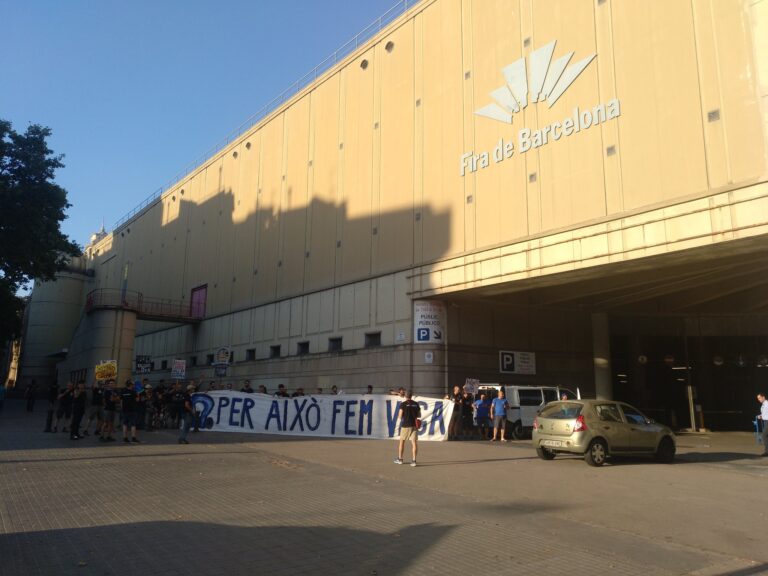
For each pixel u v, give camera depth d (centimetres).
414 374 2462
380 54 2922
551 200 2011
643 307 2889
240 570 593
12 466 1210
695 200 1619
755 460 1623
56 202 3509
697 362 2944
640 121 1780
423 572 594
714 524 808
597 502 956
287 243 3547
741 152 1545
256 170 4025
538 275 2014
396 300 2627
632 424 1498
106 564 603
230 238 4259
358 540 706
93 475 1134
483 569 605
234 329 4028
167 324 5144
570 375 2798
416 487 1080
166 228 5409
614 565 621
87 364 4262
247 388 2594
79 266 7512
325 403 2150
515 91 2189
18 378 7519
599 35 1927
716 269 2033
